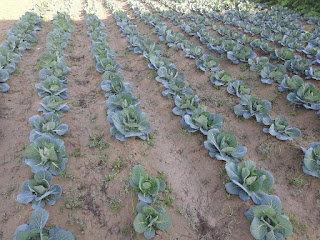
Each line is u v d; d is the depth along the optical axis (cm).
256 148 230
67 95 298
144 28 562
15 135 232
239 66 369
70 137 236
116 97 252
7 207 166
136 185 176
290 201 182
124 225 165
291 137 219
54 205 169
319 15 595
